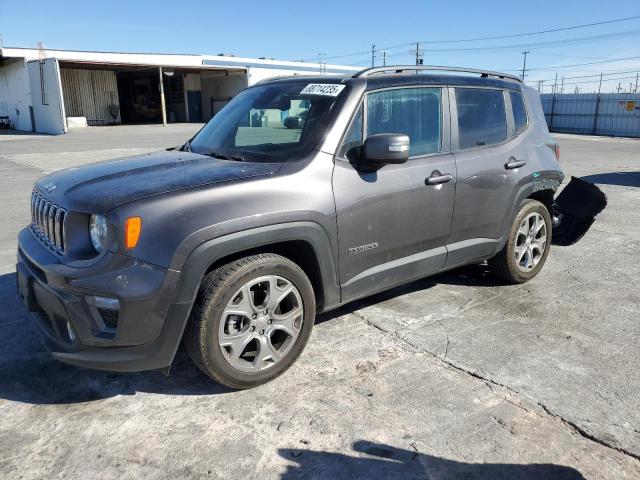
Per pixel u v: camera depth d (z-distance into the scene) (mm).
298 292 3225
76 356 2797
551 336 3850
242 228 2889
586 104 38031
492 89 4492
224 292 2908
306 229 3152
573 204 5910
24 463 2535
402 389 3150
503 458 2570
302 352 3469
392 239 3670
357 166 3457
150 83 42562
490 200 4305
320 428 2795
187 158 3564
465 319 4141
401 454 2600
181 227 2742
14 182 11008
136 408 2982
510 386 3180
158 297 2711
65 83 34844
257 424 2830
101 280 2664
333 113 3445
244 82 39250
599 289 4820
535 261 4969
